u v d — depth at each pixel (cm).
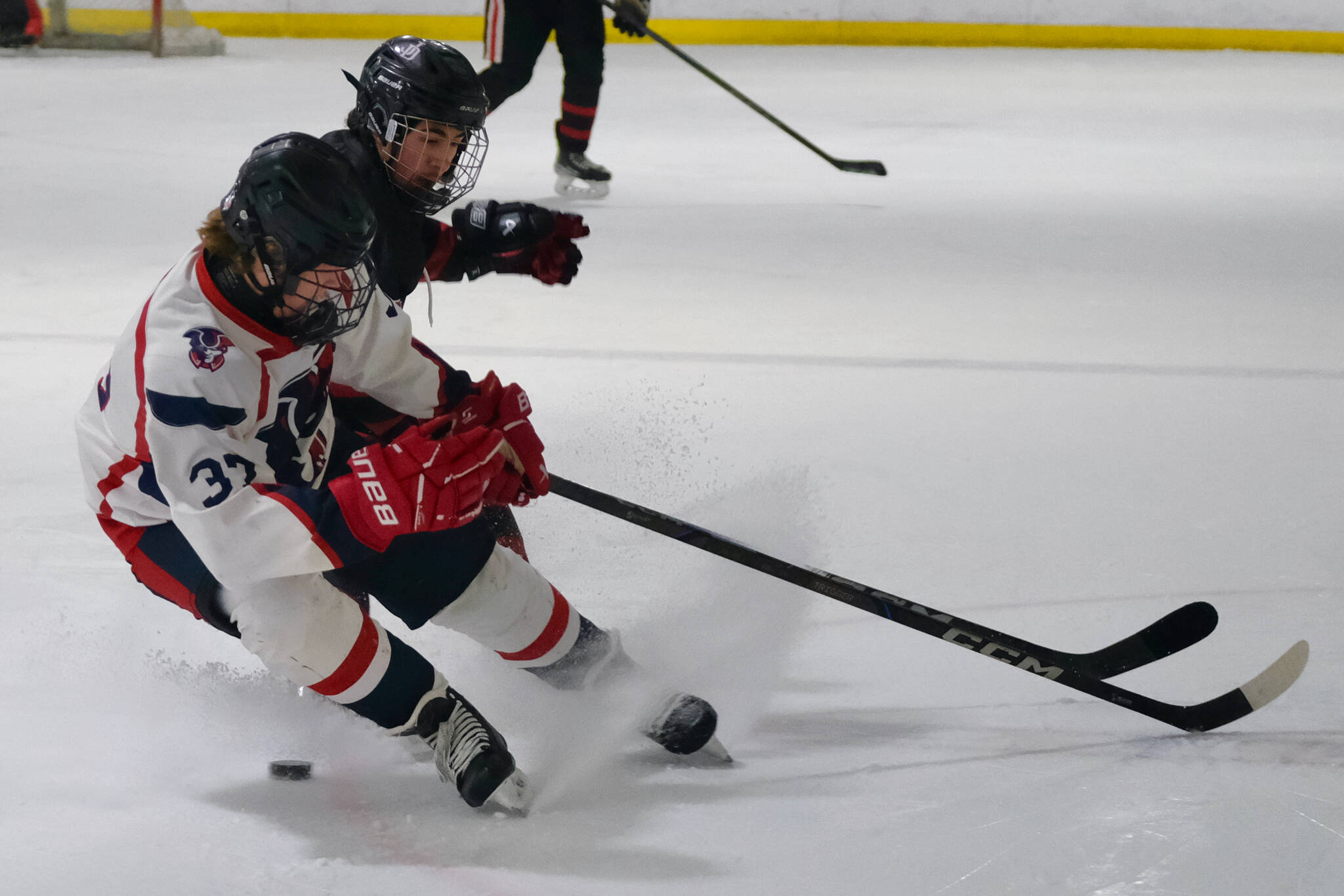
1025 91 4031
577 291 1658
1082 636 745
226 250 531
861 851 529
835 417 1168
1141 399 1245
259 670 686
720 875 509
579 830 544
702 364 1340
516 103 3591
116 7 4466
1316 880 511
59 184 2305
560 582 800
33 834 529
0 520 884
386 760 610
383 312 648
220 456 523
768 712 663
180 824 541
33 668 681
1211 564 855
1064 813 563
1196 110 3716
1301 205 2409
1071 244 2044
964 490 989
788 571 642
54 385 1209
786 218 2192
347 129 707
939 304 1639
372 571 599
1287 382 1312
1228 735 643
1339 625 766
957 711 668
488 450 526
